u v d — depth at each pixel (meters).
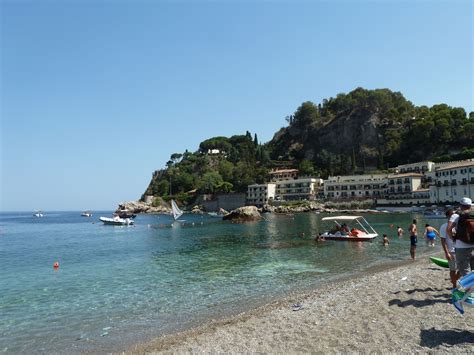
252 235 56.72
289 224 81.38
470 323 10.90
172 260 33.44
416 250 34.03
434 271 19.88
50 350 13.00
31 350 13.07
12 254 42.97
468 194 114.38
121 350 12.59
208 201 195.12
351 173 187.12
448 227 11.93
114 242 54.03
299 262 29.89
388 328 11.25
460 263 11.59
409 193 135.25
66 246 50.88
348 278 22.91
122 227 93.94
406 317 12.08
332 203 154.12
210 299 19.08
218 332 13.18
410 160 180.38
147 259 34.72
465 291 10.14
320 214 128.25
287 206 156.50
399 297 14.70
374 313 12.97
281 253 35.53
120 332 14.56
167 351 11.65
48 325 15.81
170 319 15.97
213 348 11.42
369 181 151.25
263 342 11.45
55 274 28.59
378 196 145.50
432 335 10.28
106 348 12.91
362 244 40.47
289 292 19.80
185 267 29.30
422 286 16.14
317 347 10.46
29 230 95.06
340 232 45.22
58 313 17.59
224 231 66.69
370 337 10.70
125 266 31.08
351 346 10.20
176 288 21.91
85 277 26.77
